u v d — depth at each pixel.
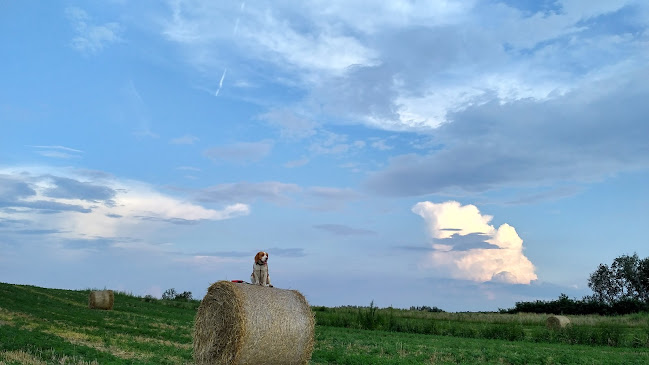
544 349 27.05
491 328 36.78
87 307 39.06
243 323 14.48
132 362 15.77
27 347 17.47
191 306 53.72
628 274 99.06
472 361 20.89
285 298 15.79
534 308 79.50
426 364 18.94
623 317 56.03
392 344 25.81
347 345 24.42
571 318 54.62
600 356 24.41
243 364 14.72
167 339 23.27
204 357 15.54
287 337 15.26
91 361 15.53
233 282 15.43
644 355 25.83
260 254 16.55
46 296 42.91
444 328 39.56
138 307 43.72
